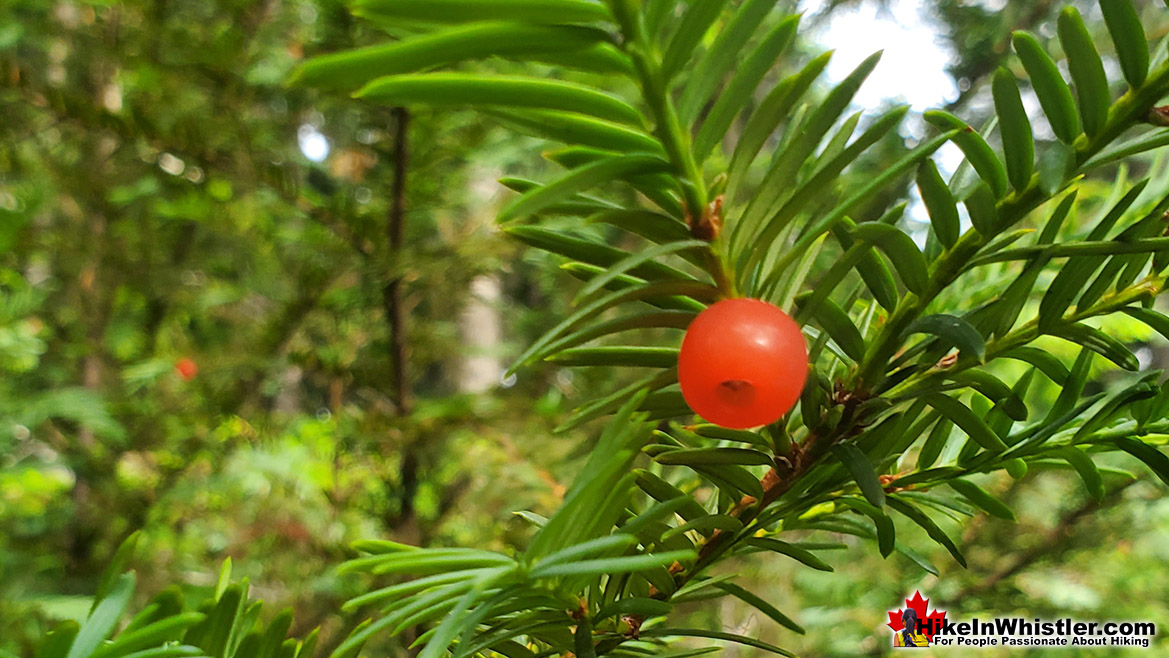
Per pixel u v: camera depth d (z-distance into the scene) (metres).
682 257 0.09
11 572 0.37
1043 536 0.31
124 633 0.08
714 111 0.08
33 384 0.53
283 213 0.39
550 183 0.08
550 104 0.08
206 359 0.38
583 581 0.09
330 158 0.47
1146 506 0.31
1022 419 0.10
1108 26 0.08
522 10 0.07
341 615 0.29
